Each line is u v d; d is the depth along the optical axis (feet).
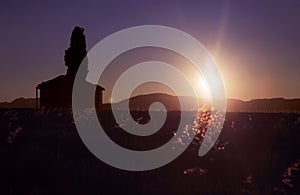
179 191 45.70
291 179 49.70
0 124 96.22
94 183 49.24
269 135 76.33
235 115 113.60
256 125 87.56
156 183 48.96
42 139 76.13
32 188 47.39
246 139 73.82
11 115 108.37
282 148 67.67
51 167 55.16
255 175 51.93
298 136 74.18
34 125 95.55
